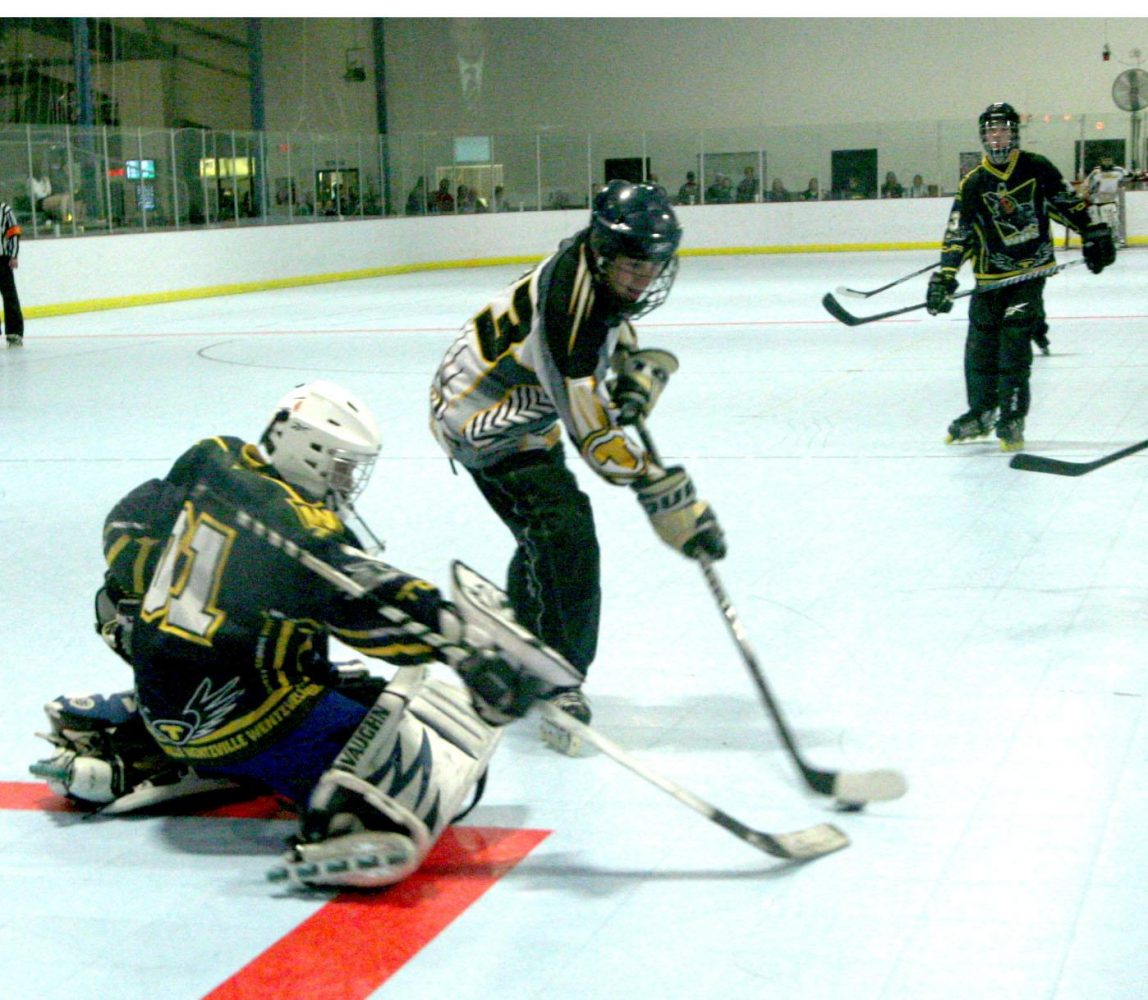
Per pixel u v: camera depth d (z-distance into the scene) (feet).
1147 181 82.38
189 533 8.99
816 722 11.69
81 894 8.95
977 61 92.94
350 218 78.23
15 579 17.02
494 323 11.17
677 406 30.22
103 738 10.25
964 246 23.39
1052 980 7.57
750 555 17.33
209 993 7.72
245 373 37.73
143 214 63.21
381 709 8.84
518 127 98.32
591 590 11.57
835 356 38.22
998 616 14.47
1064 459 22.98
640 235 9.89
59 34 76.64
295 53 90.38
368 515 20.08
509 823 9.92
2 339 47.91
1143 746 10.91
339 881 8.75
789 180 88.33
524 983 7.73
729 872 9.05
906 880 8.83
